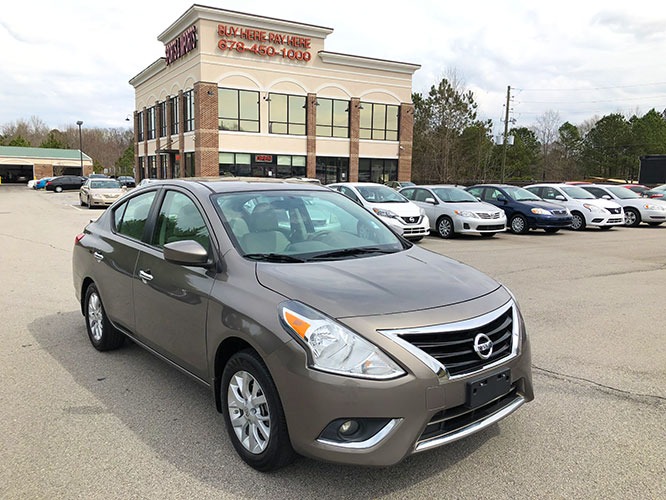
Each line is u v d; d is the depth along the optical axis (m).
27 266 9.31
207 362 3.24
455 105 50.72
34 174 79.56
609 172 64.12
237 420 3.04
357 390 2.50
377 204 13.33
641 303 6.79
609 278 8.46
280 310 2.75
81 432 3.36
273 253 3.38
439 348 2.65
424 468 2.95
